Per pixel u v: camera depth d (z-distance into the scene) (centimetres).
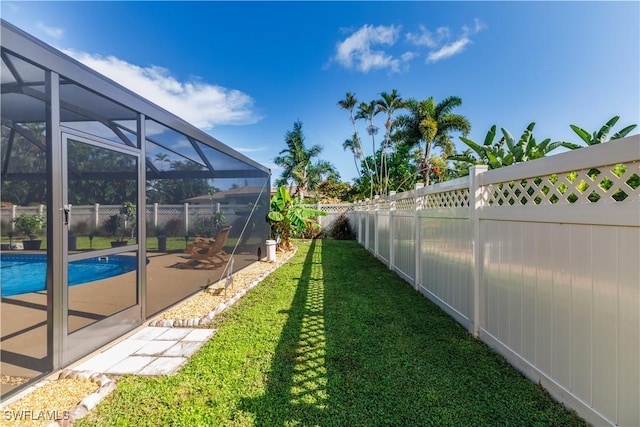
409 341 322
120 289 348
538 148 424
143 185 379
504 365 271
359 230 1298
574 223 204
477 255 331
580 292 199
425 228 498
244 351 302
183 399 226
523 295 257
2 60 233
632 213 164
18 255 258
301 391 234
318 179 2288
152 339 341
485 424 195
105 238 322
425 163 1778
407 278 592
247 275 666
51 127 257
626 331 169
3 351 250
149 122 397
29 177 259
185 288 486
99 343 315
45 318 263
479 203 331
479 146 496
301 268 747
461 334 341
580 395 199
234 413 210
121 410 214
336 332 347
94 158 307
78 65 280
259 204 913
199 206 532
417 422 198
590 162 193
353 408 213
